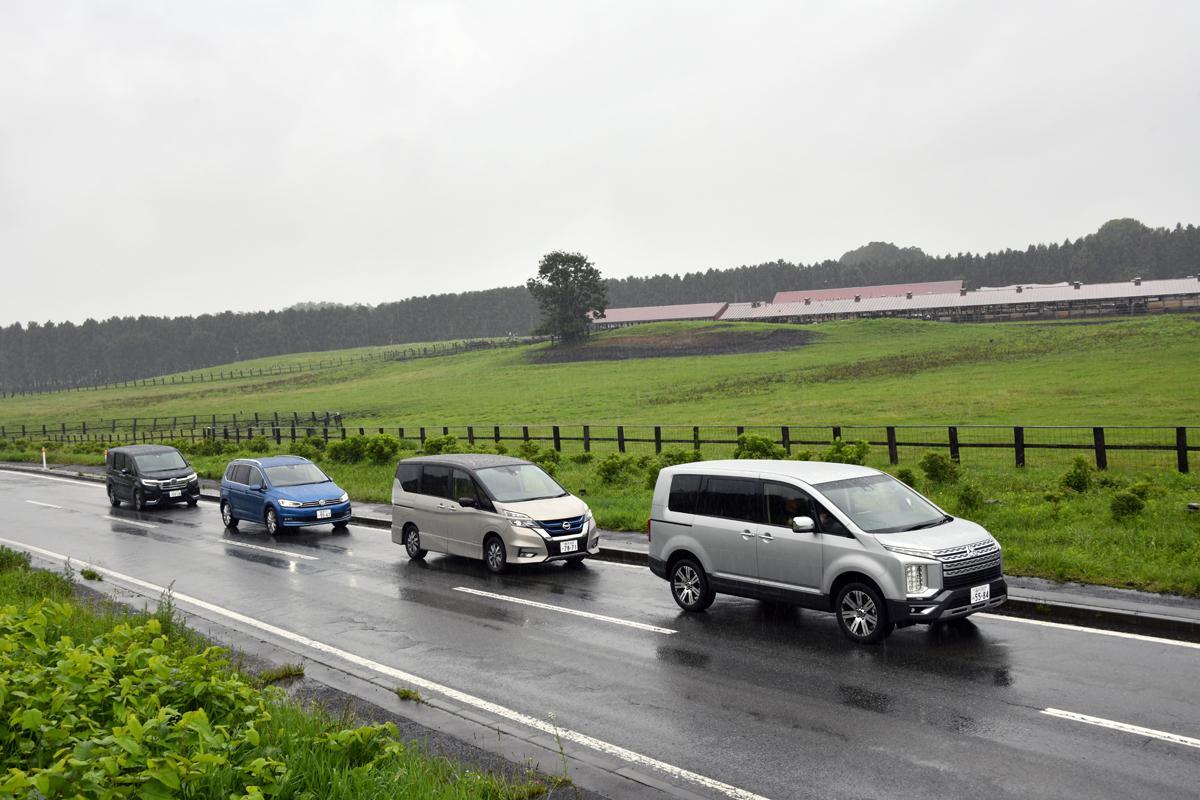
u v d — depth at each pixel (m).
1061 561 12.00
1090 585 11.29
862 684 8.57
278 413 77.12
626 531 17.58
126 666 6.16
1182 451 19.73
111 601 12.57
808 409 47.38
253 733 5.06
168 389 126.69
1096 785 6.22
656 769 6.78
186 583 14.95
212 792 4.85
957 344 79.69
